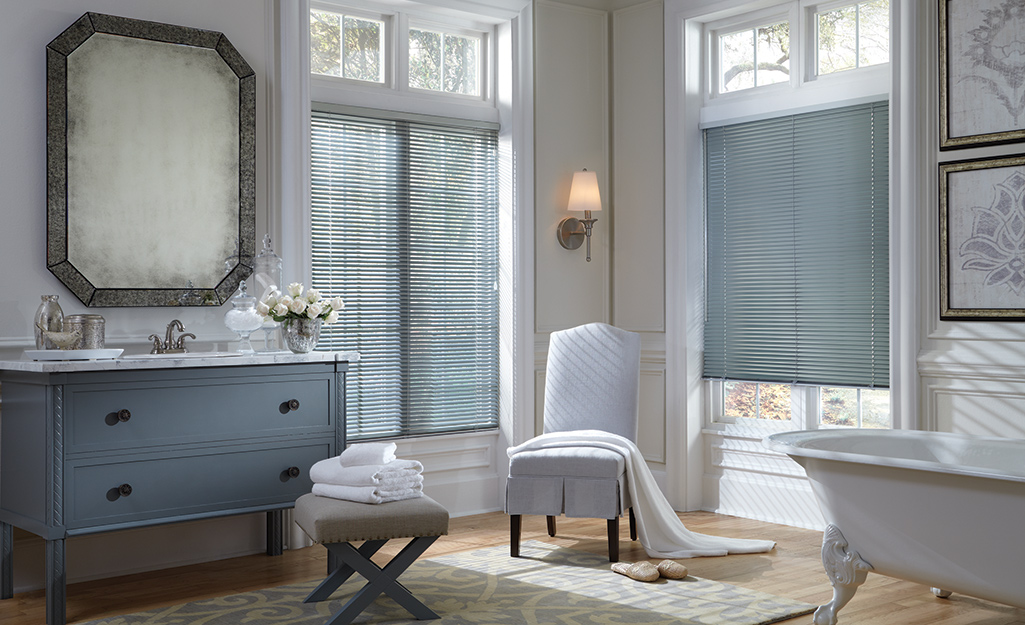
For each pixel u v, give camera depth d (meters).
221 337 4.14
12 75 3.63
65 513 3.18
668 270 5.25
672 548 4.14
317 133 4.63
